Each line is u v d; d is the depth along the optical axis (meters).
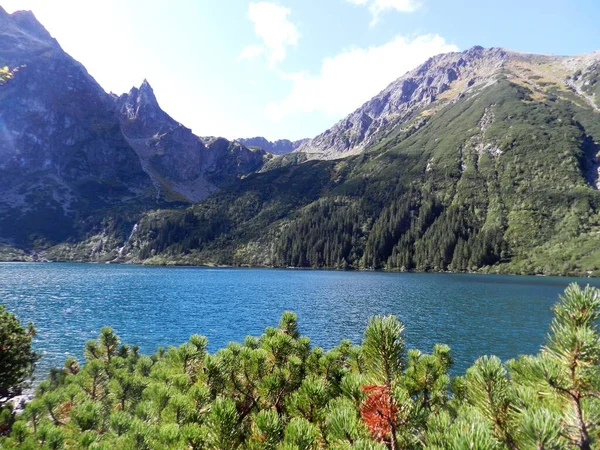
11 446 6.04
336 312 60.84
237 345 6.02
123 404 8.43
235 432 3.66
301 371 5.55
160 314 57.72
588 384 2.50
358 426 3.13
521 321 54.41
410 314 59.91
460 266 176.00
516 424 2.83
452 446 2.23
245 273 165.50
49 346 37.19
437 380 5.94
